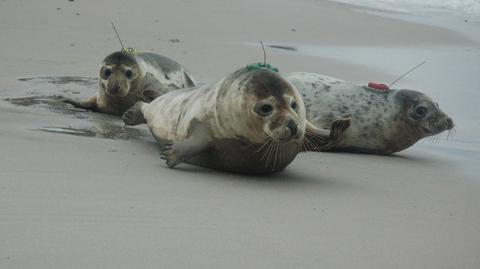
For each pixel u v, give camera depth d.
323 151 9.92
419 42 21.62
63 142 8.45
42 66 14.15
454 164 9.61
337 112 10.24
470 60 19.00
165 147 7.73
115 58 11.31
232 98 7.39
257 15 22.86
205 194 6.55
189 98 8.30
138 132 9.76
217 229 5.50
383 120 10.23
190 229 5.44
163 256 4.81
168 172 7.37
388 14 26.75
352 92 10.50
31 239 4.93
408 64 18.06
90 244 4.93
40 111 10.56
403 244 5.51
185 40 18.28
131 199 6.13
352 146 10.25
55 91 12.18
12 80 12.75
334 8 26.08
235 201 6.41
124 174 7.07
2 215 5.40
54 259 4.60
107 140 8.96
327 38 21.02
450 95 14.50
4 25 17.69
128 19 20.00
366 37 21.73
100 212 5.68
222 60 16.47
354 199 6.94
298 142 7.55
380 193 7.35
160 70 11.95
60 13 19.64
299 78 10.62
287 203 6.52
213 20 21.41
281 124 7.07
